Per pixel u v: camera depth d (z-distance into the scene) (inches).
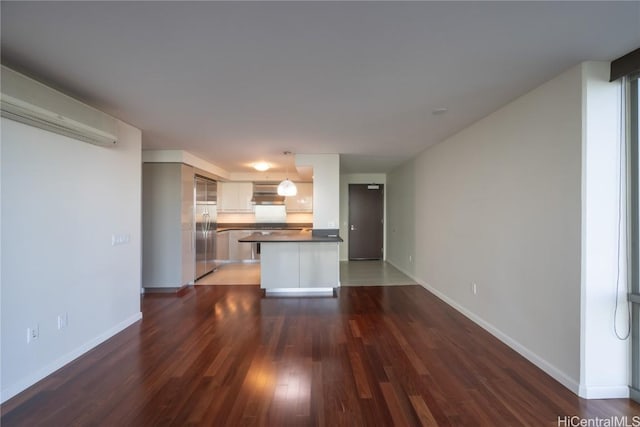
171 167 196.7
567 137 88.7
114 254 128.7
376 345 117.2
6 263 84.3
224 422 74.5
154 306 167.6
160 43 73.1
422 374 96.3
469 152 143.9
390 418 76.0
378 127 144.7
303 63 83.3
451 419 75.6
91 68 85.8
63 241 102.7
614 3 58.7
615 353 84.4
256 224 313.6
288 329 133.6
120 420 75.3
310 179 303.9
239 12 61.4
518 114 109.3
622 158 84.0
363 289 203.5
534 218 102.1
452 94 105.2
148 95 105.0
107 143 118.9
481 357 107.3
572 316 87.4
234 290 201.6
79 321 109.3
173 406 80.6
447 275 170.7
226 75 90.3
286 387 89.3
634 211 83.5
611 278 84.0
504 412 78.4
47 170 96.9
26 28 66.7
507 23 65.7
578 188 85.2
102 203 121.6
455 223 159.9
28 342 89.9
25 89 81.5
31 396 85.0
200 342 120.3
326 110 120.6
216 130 148.7
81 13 61.4
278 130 149.0
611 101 83.7
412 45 74.4
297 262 193.6
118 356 108.5
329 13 61.9
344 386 89.7
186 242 207.2
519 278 109.8
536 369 99.0
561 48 76.2
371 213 319.3
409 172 237.9
